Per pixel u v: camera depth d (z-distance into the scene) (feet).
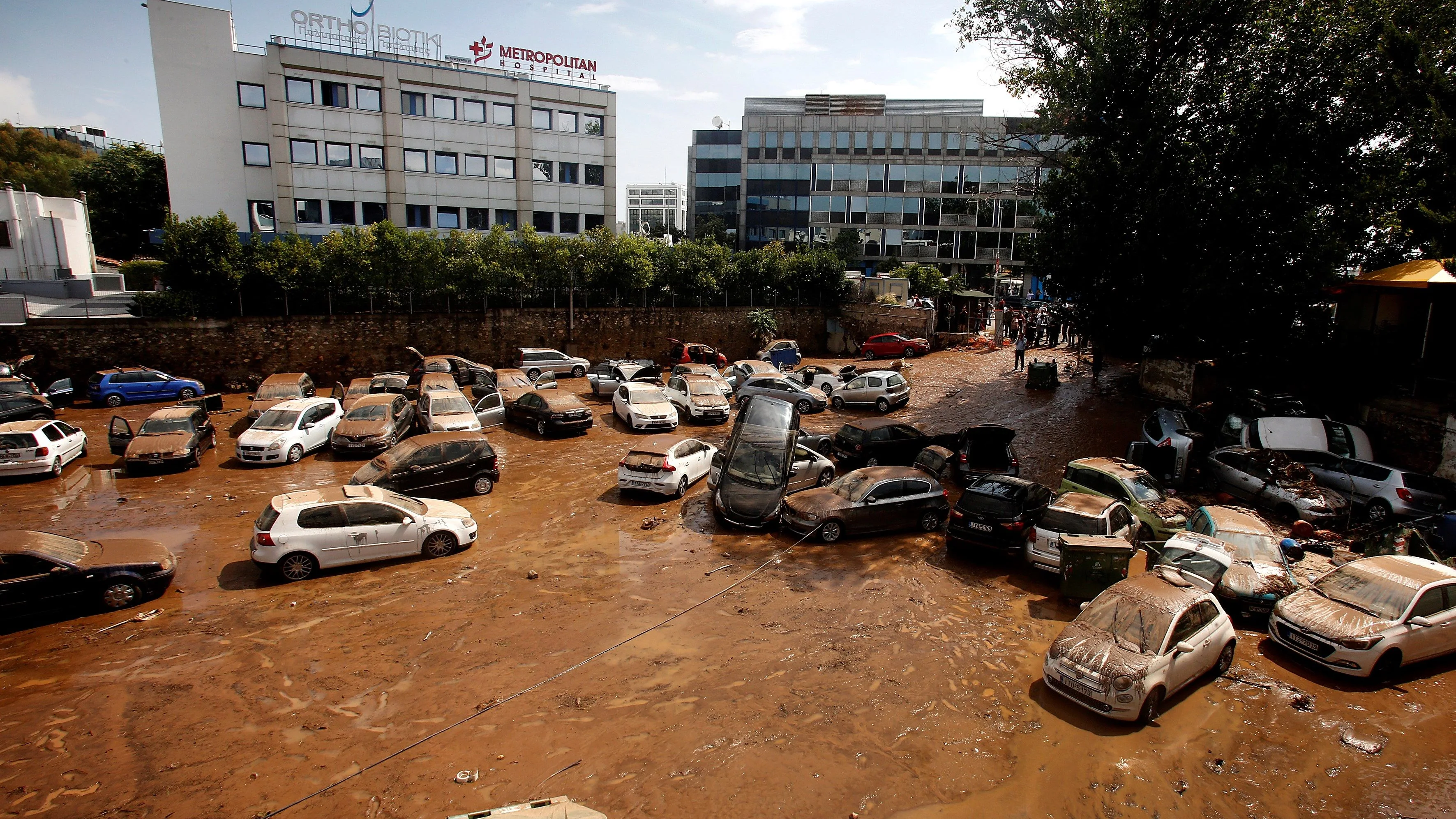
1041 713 32.48
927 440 72.74
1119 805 26.94
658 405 89.15
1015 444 78.95
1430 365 67.67
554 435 84.53
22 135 213.25
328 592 44.09
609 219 157.58
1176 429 67.92
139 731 30.14
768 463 59.06
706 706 32.53
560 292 130.52
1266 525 47.32
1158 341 77.87
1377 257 74.64
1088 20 82.12
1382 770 29.09
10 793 26.30
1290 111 72.74
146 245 172.76
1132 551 42.55
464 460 62.64
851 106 226.38
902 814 26.21
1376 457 62.59
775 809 26.27
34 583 38.78
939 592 45.42
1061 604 43.80
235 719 31.07
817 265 155.43
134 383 92.32
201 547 50.72
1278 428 63.36
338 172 134.21
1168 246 70.23
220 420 88.84
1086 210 77.51
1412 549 44.75
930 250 223.71
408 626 39.73
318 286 110.11
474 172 144.46
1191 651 33.27
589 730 30.63
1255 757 29.73
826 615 41.98
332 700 32.58
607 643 38.17
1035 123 92.17
